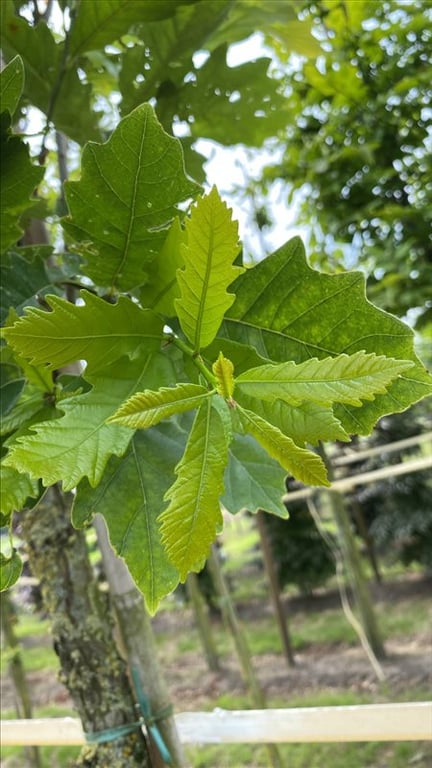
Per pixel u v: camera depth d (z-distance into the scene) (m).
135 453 0.38
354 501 3.78
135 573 0.35
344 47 1.29
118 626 0.64
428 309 1.37
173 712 0.63
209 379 0.29
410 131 1.34
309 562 3.88
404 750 1.96
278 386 0.26
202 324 0.29
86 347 0.31
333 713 0.64
